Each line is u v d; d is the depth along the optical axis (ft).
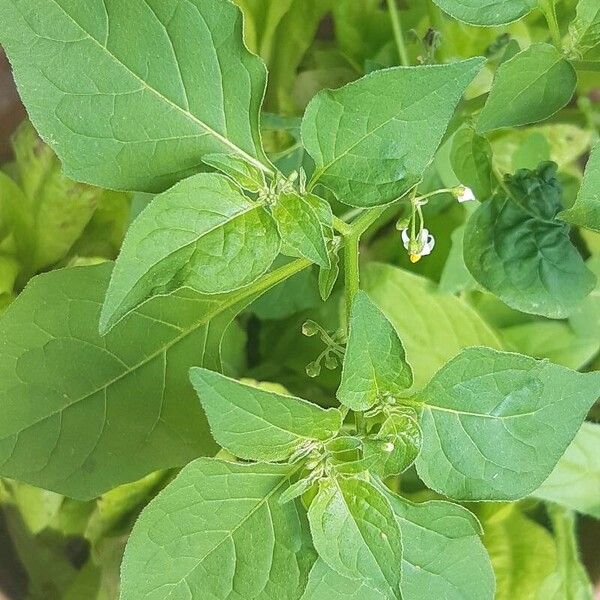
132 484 0.71
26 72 0.39
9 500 0.74
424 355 0.72
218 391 0.36
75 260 0.73
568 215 0.41
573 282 0.58
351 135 0.40
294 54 0.78
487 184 0.59
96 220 0.75
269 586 0.42
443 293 0.71
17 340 0.48
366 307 0.38
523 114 0.48
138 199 0.65
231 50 0.40
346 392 0.40
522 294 0.58
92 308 0.48
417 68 0.37
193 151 0.42
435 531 0.44
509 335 0.79
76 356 0.49
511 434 0.42
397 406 0.41
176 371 0.51
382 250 0.79
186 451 0.50
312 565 0.42
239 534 0.42
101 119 0.41
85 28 0.39
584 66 0.49
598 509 0.72
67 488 0.48
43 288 0.48
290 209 0.40
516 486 0.43
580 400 0.42
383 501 0.40
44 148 0.71
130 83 0.40
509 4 0.46
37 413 0.48
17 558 0.74
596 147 0.40
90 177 0.42
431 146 0.39
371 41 0.79
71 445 0.49
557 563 0.74
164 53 0.40
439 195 0.74
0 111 0.76
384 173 0.40
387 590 0.39
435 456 0.43
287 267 0.50
